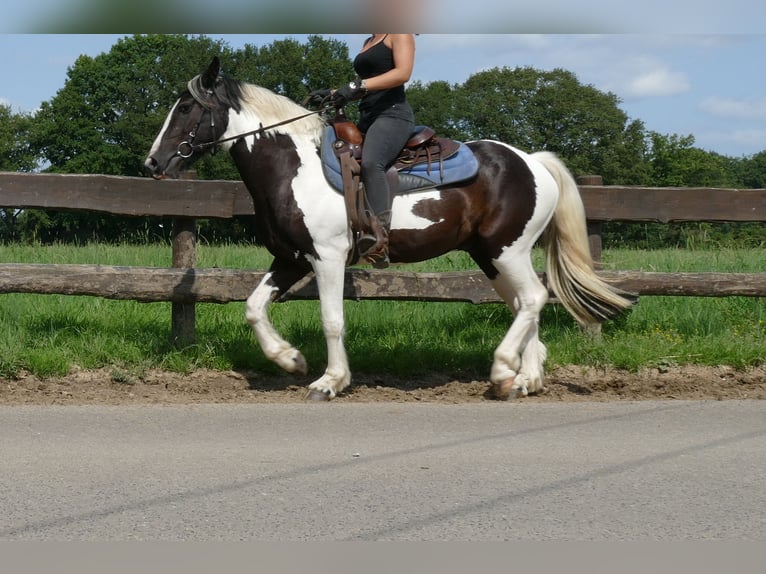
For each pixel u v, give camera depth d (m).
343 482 4.11
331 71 55.44
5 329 7.16
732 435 5.09
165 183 7.04
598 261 7.73
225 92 6.05
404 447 4.76
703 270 9.43
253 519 3.62
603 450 4.73
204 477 4.17
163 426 5.20
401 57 5.85
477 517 3.66
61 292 6.77
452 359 7.03
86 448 4.68
